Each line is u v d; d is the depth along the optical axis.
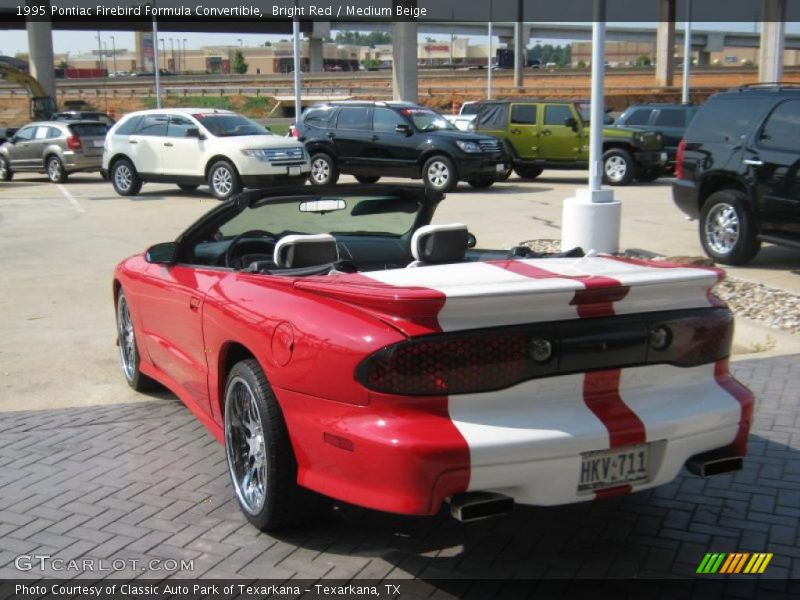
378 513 4.27
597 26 10.12
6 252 12.13
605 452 3.43
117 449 5.14
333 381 3.44
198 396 4.86
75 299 9.28
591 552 3.90
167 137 19.20
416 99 55.25
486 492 3.32
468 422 3.29
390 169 20.03
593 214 10.33
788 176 9.52
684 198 11.08
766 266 10.52
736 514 4.24
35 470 4.84
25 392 6.30
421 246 4.57
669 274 3.63
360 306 3.47
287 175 18.73
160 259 5.25
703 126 10.81
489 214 15.55
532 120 22.31
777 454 4.95
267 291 4.06
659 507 4.33
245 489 4.16
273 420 3.79
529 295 3.29
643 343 3.52
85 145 24.08
